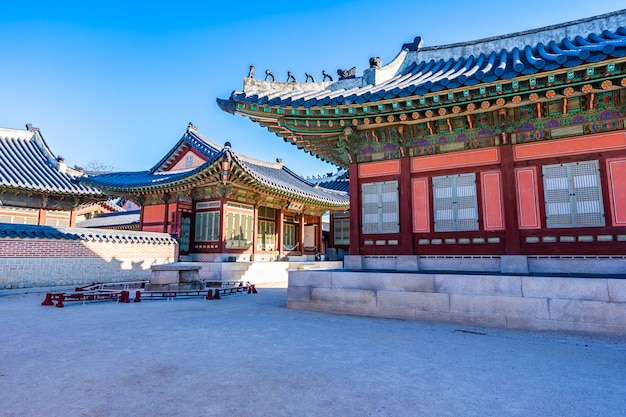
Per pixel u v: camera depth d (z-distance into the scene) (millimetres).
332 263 32344
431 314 9922
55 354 6707
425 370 5863
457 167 11773
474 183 11500
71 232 19641
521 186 10867
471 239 11352
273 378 5461
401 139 12297
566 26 11555
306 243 35469
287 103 11031
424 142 12258
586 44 10367
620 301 8266
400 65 13242
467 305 9562
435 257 11750
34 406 4453
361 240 12820
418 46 13828
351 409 4418
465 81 9250
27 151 29578
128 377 5484
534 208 10648
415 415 4277
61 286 19047
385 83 12047
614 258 9742
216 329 8852
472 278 9617
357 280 11031
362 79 12258
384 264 12383
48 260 18750
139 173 31641
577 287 8648
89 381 5316
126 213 40656
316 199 30281
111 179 29422
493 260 11008
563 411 4422
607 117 10125
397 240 12273
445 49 13336
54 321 9961
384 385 5203
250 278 24375
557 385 5262
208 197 25531
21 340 7766
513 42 12227
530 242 10594
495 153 11352
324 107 10969
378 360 6375
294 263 28141
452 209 11703
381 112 10938
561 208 10383
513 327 9016
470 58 12383
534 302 8930
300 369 5875
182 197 25875
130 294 16422
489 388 5129
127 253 22016
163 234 24266
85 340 7766
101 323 9656
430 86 9609
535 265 10469
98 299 14375
